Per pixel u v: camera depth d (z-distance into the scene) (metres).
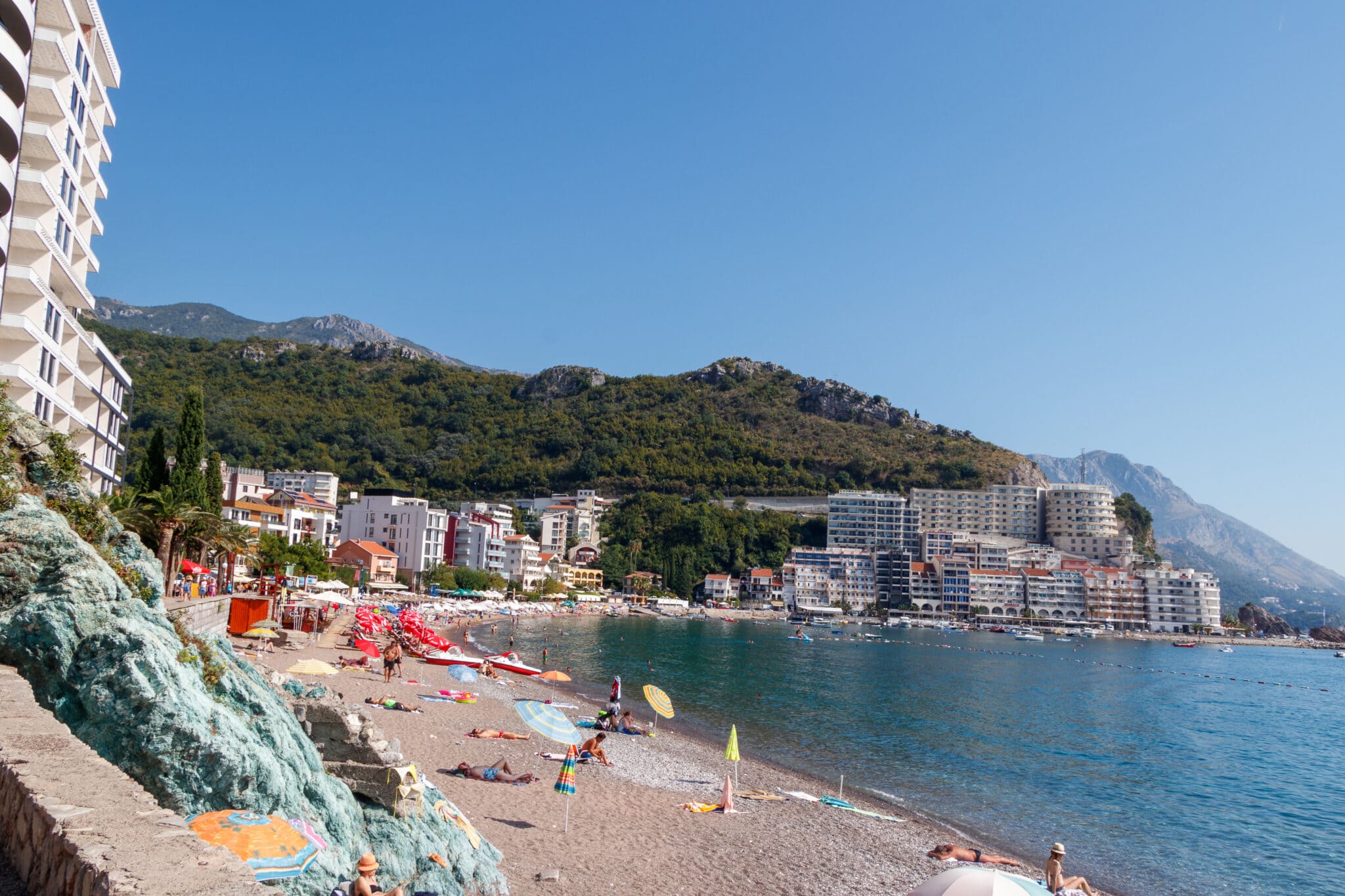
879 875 27.84
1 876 7.94
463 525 194.62
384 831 16.92
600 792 34.12
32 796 8.00
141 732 12.61
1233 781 51.56
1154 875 32.66
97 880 6.45
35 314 55.94
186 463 56.50
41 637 12.93
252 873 6.96
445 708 49.59
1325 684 133.88
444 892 17.19
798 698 75.75
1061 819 39.53
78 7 60.97
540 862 24.39
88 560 14.30
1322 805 46.38
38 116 57.38
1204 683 122.94
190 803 12.73
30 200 56.66
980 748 55.97
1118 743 63.25
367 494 184.00
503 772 33.69
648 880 24.39
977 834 35.59
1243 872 33.69
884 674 106.00
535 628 144.00
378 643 73.94
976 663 136.00
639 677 83.88
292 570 105.12
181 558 51.38
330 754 18.22
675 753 45.50
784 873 26.78
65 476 21.17
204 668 15.69
